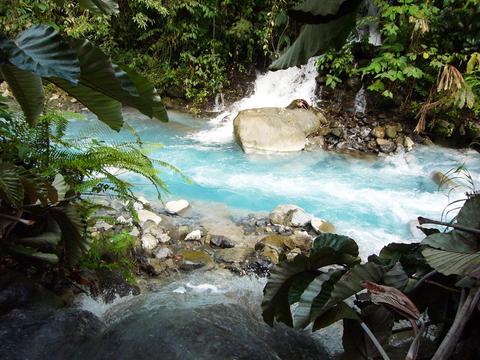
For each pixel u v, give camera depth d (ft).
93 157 9.95
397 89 23.81
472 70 20.72
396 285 6.47
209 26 28.30
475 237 6.56
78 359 6.81
